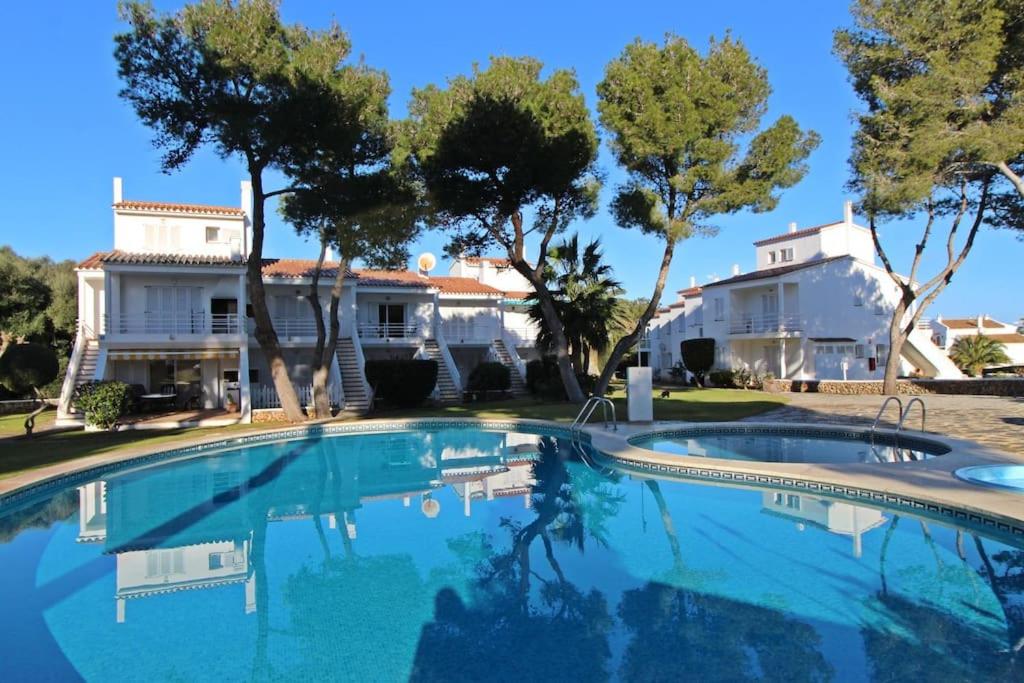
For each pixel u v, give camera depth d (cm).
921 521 821
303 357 3053
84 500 1105
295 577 690
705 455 1404
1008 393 2872
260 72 1806
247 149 1909
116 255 2619
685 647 498
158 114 1845
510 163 2120
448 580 670
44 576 704
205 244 2931
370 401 2556
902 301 2997
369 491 1159
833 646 491
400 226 2205
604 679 452
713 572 665
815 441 1593
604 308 2836
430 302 3503
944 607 560
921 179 2198
